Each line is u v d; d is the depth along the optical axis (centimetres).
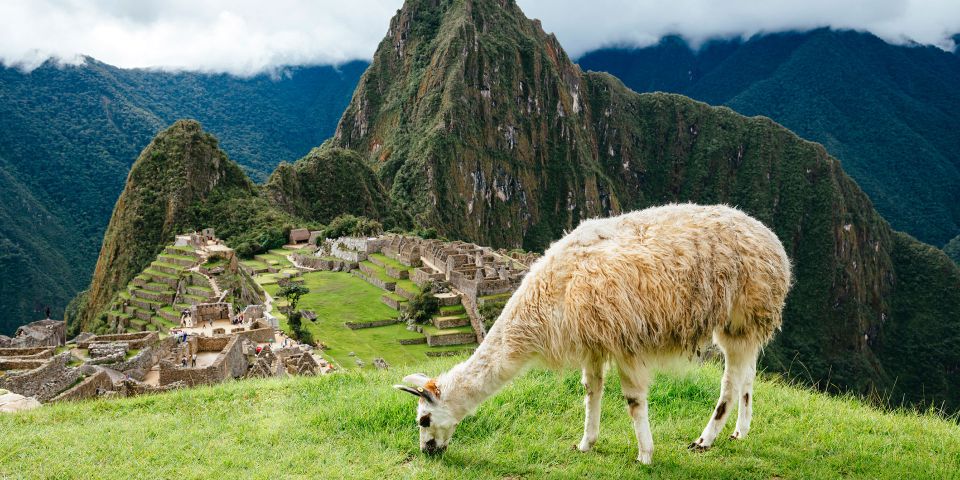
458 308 5794
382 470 604
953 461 622
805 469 604
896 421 732
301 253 9300
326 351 4709
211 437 692
